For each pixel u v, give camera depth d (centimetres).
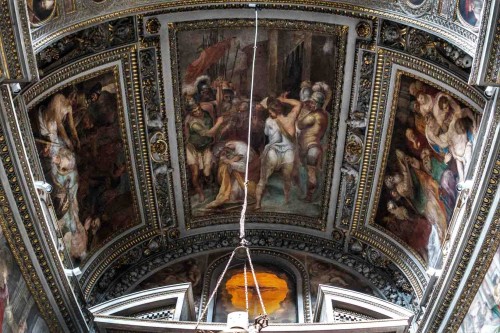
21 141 1188
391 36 1464
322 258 1736
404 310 1516
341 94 1575
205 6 1466
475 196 1284
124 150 1603
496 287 1257
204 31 1515
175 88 1574
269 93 1611
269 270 1730
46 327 1364
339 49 1523
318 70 1566
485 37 1159
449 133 1444
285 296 1667
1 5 1081
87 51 1428
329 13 1472
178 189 1702
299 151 1675
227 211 1761
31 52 1152
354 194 1681
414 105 1507
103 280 1625
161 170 1659
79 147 1504
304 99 1611
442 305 1387
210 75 1582
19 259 1255
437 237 1536
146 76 1540
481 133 1305
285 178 1717
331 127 1627
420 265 1602
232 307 1638
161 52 1522
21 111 1289
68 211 1500
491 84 1182
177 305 1517
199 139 1656
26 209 1225
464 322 1364
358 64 1527
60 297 1348
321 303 1566
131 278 1677
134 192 1658
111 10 1395
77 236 1544
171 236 1745
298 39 1532
